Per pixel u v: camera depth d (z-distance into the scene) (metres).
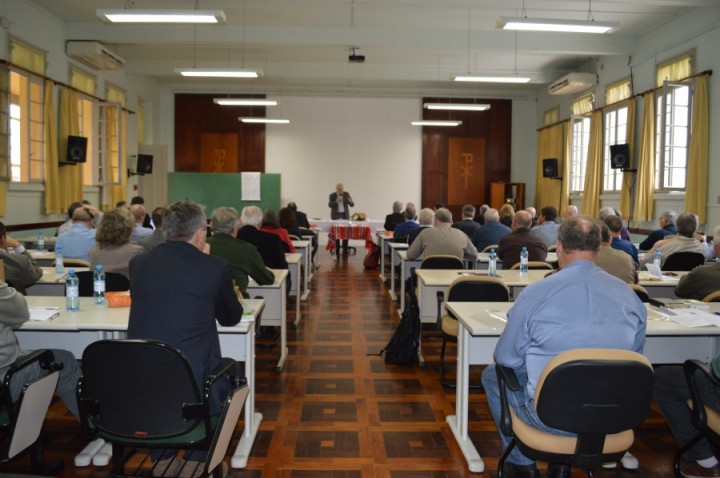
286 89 13.57
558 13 8.17
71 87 8.92
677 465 2.42
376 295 7.14
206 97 13.56
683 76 7.99
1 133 7.14
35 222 8.19
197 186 13.05
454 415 3.21
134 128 11.96
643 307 2.04
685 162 8.03
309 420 3.19
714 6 7.27
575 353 1.80
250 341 2.82
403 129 13.77
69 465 2.63
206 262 2.11
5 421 2.11
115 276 3.42
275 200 13.14
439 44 9.12
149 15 6.11
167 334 2.02
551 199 12.43
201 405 1.88
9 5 7.43
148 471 2.45
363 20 8.66
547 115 13.06
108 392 1.88
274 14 8.42
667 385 2.47
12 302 2.16
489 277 3.57
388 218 9.40
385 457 2.75
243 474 2.56
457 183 13.84
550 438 1.94
